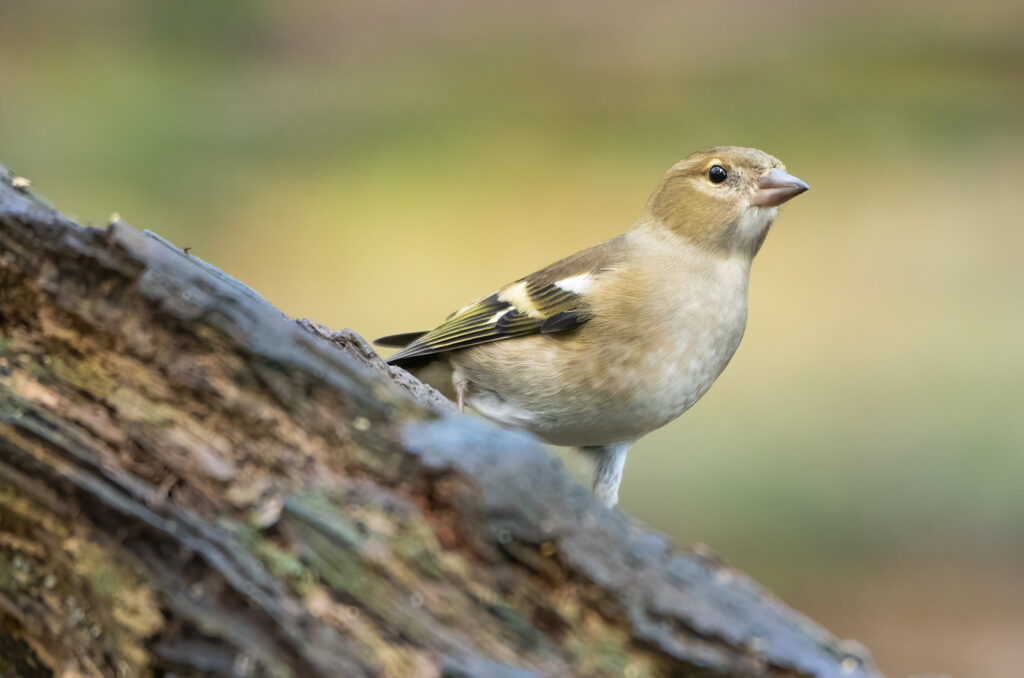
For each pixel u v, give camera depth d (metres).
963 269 19.81
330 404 3.98
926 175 22.83
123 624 3.92
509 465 3.84
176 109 20.39
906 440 14.62
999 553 12.93
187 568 3.89
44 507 4.07
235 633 3.79
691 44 27.64
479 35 28.03
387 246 20.02
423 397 6.27
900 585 12.50
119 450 4.04
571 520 3.85
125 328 4.11
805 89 25.52
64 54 20.92
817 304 19.36
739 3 28.50
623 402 7.76
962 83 25.97
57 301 4.14
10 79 20.16
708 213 7.77
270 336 4.04
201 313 4.03
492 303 8.02
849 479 14.04
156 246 4.13
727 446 14.59
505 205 21.64
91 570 4.00
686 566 3.93
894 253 20.78
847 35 26.89
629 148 23.67
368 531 3.84
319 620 3.77
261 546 3.87
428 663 3.72
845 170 23.16
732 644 3.83
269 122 21.81
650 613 3.83
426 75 26.14
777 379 16.77
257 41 23.62
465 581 3.82
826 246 21.06
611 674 3.82
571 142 24.27
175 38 22.31
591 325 7.64
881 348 17.67
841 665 3.86
